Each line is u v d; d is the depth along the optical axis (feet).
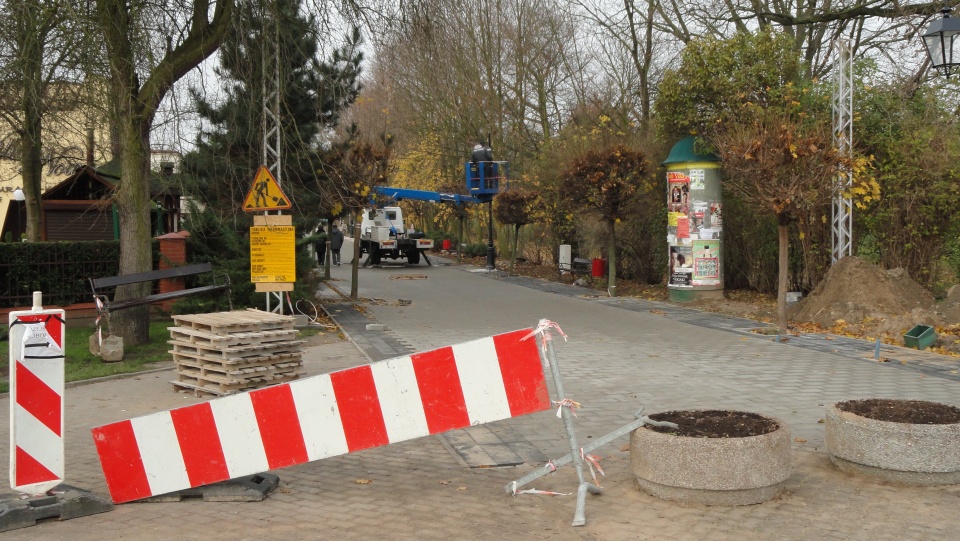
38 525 16.93
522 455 21.56
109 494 19.06
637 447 17.80
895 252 56.24
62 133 46.21
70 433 25.14
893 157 55.01
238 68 46.01
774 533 15.43
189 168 50.37
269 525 16.69
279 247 45.52
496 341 18.10
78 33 35.60
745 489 16.83
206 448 18.44
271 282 45.55
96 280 39.17
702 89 63.05
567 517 16.65
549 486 18.80
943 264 57.11
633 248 84.84
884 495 17.43
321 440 18.43
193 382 31.01
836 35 74.95
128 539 16.03
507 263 119.03
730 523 15.99
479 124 111.96
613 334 46.11
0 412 28.58
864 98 56.90
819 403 27.14
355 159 62.49
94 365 36.81
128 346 41.83
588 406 27.25
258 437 18.45
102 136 43.06
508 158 112.47
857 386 30.12
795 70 63.10
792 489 17.90
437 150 124.36
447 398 18.24
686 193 62.75
